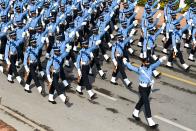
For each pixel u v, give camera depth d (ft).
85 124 43.55
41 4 69.77
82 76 48.75
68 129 42.47
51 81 46.85
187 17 66.23
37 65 52.03
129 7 65.82
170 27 62.44
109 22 64.13
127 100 49.03
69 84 52.90
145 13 63.46
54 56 46.21
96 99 49.03
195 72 58.80
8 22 59.72
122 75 52.01
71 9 67.36
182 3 77.51
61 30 61.67
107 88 52.08
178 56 58.90
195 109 47.60
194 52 63.36
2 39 58.13
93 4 69.00
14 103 47.57
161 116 45.62
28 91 50.42
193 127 43.70
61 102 48.16
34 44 48.73
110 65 59.67
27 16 68.64
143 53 55.42
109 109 46.75
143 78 42.32
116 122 44.09
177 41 58.54
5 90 50.85
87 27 65.31
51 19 59.82
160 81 54.80
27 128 42.32
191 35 67.00
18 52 52.47
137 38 71.61
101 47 60.13
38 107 46.85
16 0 72.08
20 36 53.83
